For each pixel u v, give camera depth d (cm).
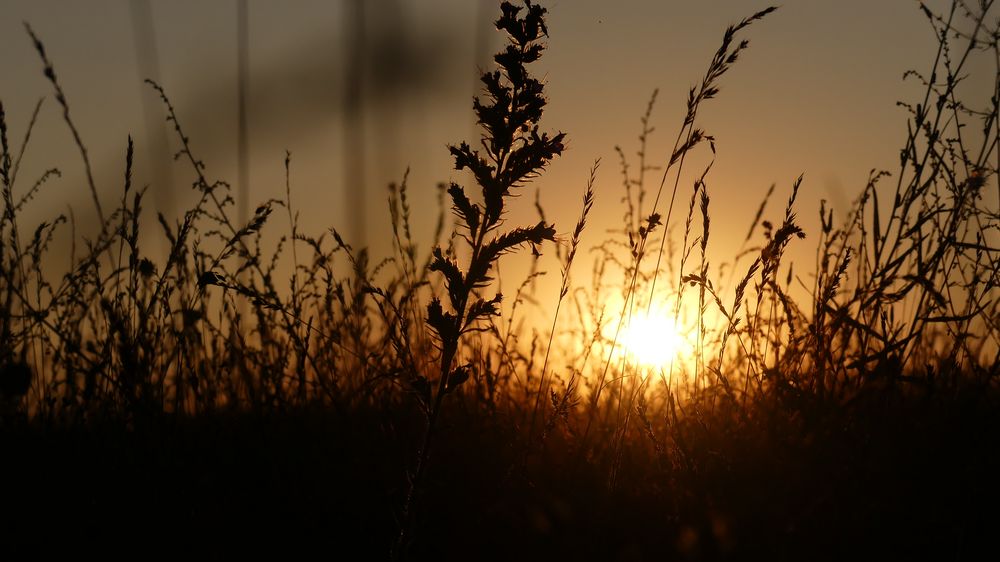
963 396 324
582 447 350
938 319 324
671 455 332
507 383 418
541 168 282
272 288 407
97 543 297
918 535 285
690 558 289
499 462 358
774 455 305
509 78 286
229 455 346
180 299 375
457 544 315
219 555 303
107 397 327
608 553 303
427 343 373
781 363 337
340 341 400
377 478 344
